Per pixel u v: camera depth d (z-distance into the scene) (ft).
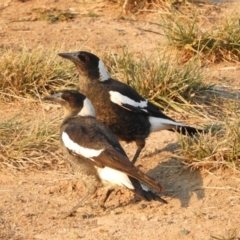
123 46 55.42
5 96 50.26
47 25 62.08
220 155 40.73
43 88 50.60
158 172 41.63
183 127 42.91
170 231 35.24
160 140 45.14
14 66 50.39
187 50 56.39
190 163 41.11
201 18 62.23
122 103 41.34
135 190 35.45
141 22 62.90
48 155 43.27
